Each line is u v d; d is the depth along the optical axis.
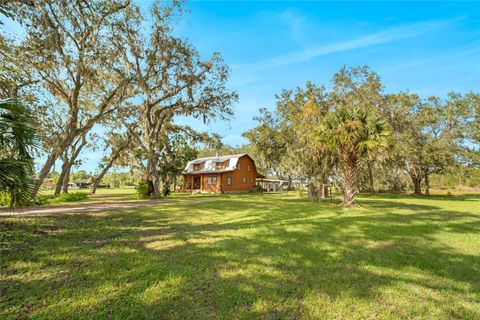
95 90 15.76
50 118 15.26
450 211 10.82
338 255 4.39
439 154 24.14
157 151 20.80
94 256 4.25
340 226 6.89
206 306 2.64
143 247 4.84
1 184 4.01
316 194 14.87
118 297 2.81
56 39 11.52
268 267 3.78
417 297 2.88
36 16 10.88
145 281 3.22
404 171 29.06
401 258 4.27
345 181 12.28
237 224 7.35
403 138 22.97
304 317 2.46
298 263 3.97
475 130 24.30
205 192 31.20
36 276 3.40
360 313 2.54
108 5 12.91
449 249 4.86
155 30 15.80
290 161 17.62
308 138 14.06
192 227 6.97
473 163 25.08
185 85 17.23
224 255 4.32
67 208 11.05
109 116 16.83
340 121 11.77
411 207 12.50
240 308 2.61
